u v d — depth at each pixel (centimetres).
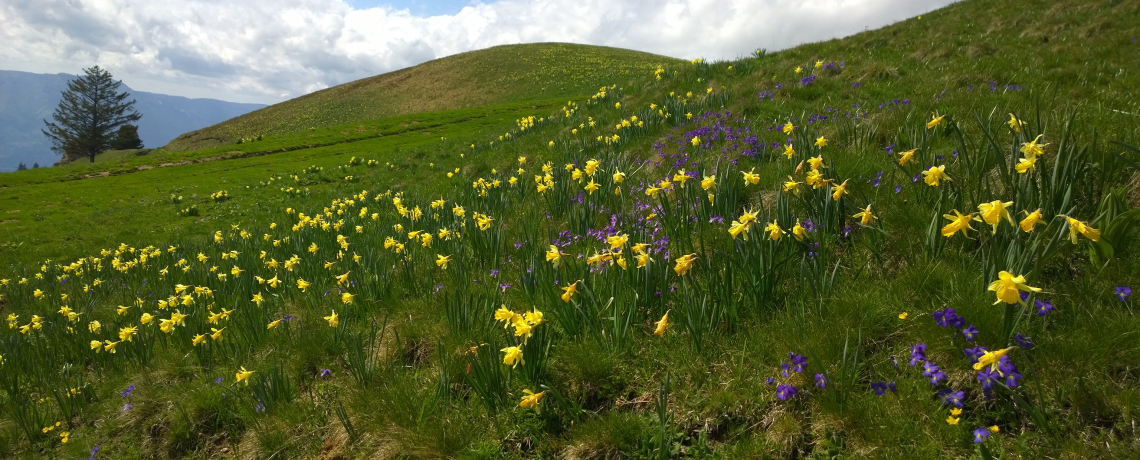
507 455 303
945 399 231
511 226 693
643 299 361
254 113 8112
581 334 365
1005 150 421
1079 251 300
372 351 434
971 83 857
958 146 453
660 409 265
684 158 755
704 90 1259
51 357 602
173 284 866
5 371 568
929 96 774
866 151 561
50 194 2461
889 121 637
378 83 7906
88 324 695
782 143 703
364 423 347
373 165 2350
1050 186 310
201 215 1902
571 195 716
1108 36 1102
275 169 2906
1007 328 235
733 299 346
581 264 429
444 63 8144
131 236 1700
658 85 1447
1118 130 407
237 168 3042
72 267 1127
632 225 491
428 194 1241
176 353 543
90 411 491
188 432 420
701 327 319
